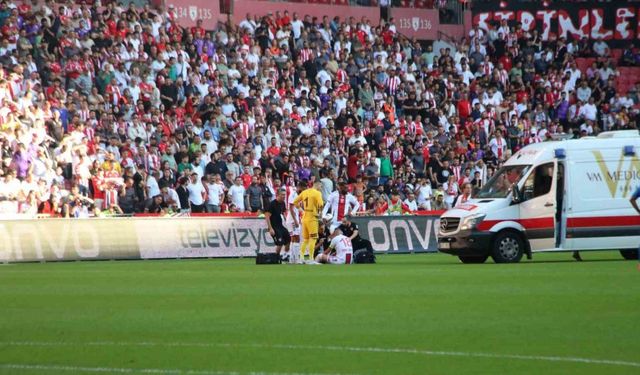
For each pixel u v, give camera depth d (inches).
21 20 4911.4
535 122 6077.8
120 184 4399.6
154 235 3981.3
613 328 1632.6
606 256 3850.9
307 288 2347.4
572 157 3412.9
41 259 3767.2
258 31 5605.3
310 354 1408.7
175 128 4852.4
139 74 4985.2
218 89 5196.9
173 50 5167.3
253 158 4837.6
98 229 3887.8
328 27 5885.8
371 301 2041.1
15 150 4180.6
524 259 3646.7
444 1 6633.9
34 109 4387.3
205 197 4591.5
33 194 4133.9
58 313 1872.5
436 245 4394.7
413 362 1347.2
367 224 4266.7
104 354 1418.6
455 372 1279.5
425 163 5349.4
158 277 2763.3
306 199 3560.5
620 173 3437.5
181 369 1305.4
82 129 4448.8
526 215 3380.9
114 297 2170.3
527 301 2017.7
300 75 5531.5
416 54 6131.9
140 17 5260.8
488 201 3398.1
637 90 6427.2
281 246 3631.9
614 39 6658.5
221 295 2196.1
